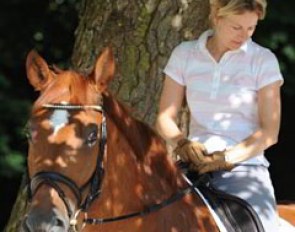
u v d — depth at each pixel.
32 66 6.16
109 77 6.13
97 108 6.05
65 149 5.83
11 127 14.16
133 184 6.38
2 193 14.55
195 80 6.98
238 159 6.68
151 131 6.58
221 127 6.91
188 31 8.96
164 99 7.12
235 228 6.57
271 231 6.70
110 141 6.26
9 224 9.26
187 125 8.57
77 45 9.39
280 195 15.05
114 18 9.09
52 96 6.00
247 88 6.90
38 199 5.77
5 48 14.75
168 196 6.50
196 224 6.49
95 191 6.04
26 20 14.91
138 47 9.00
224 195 6.71
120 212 6.31
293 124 15.01
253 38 14.19
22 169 14.02
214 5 6.79
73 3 14.84
